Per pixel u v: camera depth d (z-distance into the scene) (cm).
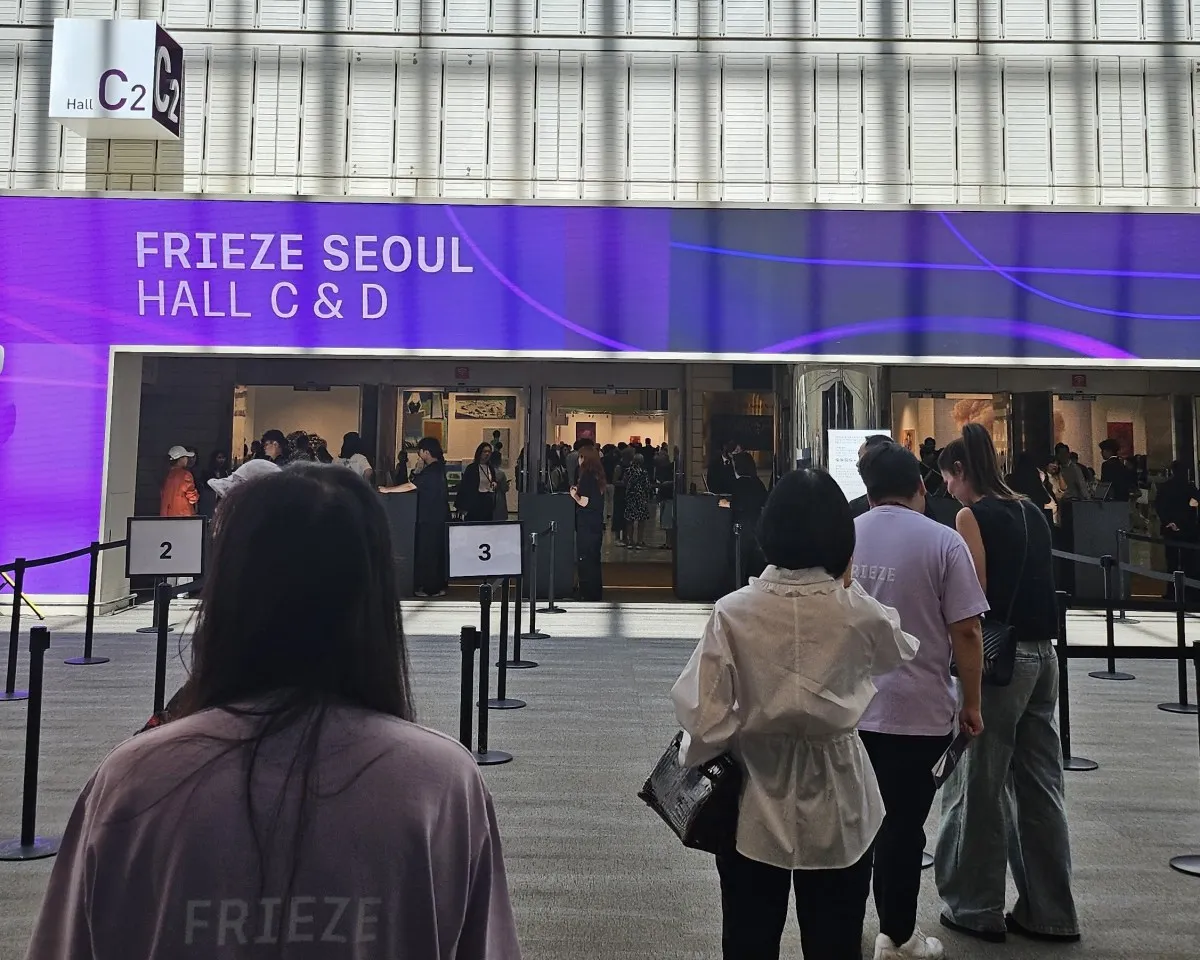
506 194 1089
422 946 98
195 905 93
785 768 221
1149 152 1090
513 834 420
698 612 1038
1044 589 330
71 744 539
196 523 769
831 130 1096
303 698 103
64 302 1028
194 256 1038
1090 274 1045
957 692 322
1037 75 1094
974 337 1048
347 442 1206
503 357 1055
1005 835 332
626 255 1055
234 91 1087
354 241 1047
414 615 1002
